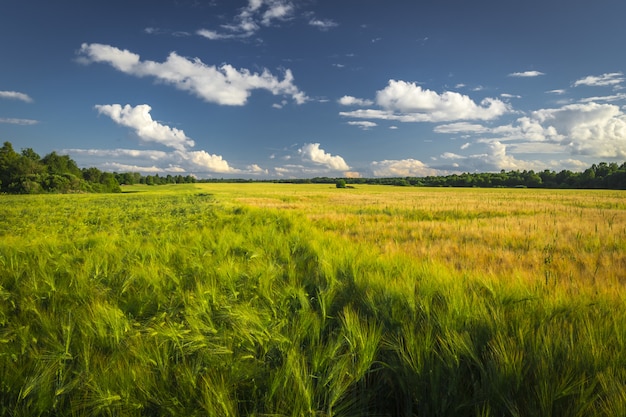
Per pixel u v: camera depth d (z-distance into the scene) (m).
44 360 2.26
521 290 3.51
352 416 2.04
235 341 2.54
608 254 7.22
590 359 2.21
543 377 2.07
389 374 2.42
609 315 2.87
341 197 45.62
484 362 2.38
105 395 1.94
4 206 27.81
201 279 4.25
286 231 10.90
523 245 8.66
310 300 3.77
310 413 1.91
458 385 2.20
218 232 9.07
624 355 2.22
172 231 10.11
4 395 2.06
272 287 3.89
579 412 1.82
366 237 10.18
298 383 2.02
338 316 3.27
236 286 3.95
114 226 12.88
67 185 82.94
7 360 2.25
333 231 11.92
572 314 2.98
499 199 38.12
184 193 65.56
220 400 1.87
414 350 2.34
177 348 2.51
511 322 2.73
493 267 5.82
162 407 1.93
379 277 4.09
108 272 4.45
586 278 4.94
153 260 5.26
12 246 6.04
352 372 2.27
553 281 4.25
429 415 2.08
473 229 11.74
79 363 2.33
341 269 4.66
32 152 108.50
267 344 2.52
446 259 6.82
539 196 46.78
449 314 2.84
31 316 3.18
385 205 27.31
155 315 3.20
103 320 2.76
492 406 2.02
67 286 3.96
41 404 1.95
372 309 3.21
